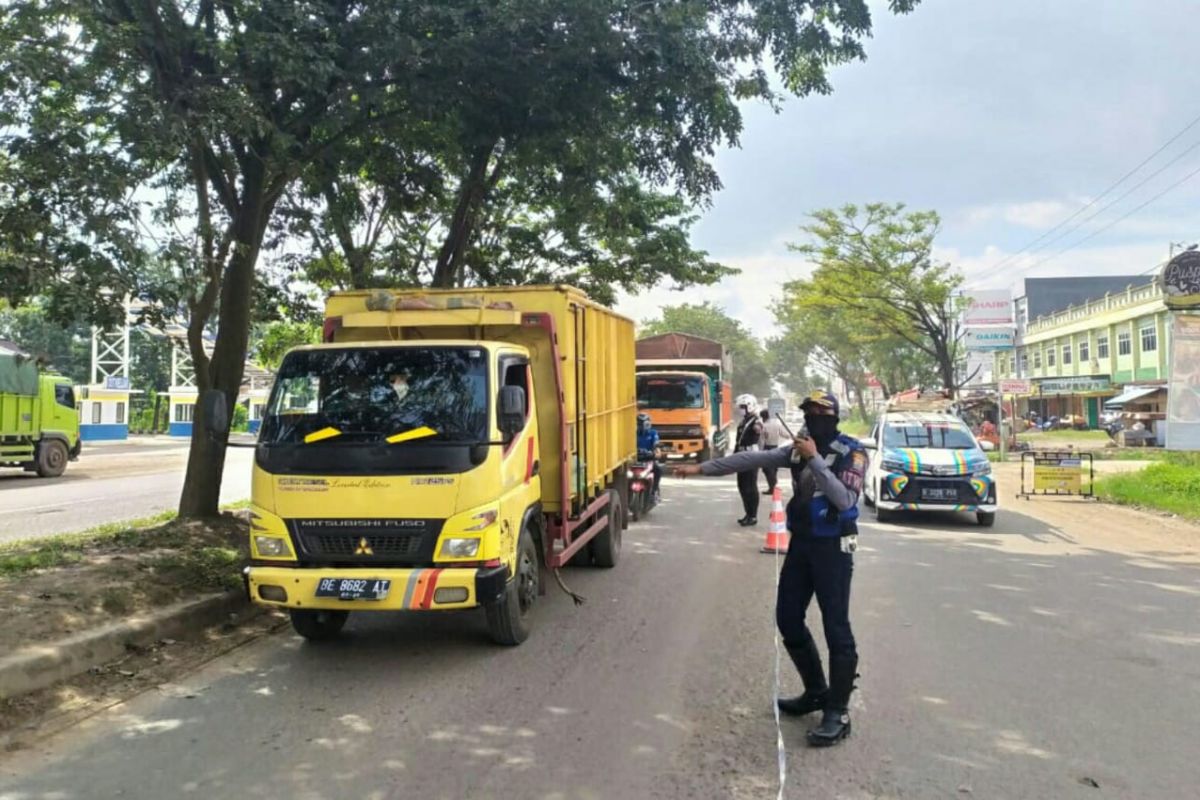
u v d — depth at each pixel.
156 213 7.61
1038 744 4.62
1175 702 5.27
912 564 9.93
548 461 7.51
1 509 15.03
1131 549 11.02
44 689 5.42
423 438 5.98
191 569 7.89
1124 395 41.69
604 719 5.02
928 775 4.23
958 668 5.97
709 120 10.12
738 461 5.05
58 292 6.59
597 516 9.34
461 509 5.84
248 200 9.47
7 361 20.52
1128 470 22.19
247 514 11.20
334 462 5.95
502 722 4.98
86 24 7.40
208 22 8.48
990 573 9.38
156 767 4.36
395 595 5.72
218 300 10.94
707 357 24.66
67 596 6.65
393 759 4.45
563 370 7.56
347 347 6.51
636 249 19.62
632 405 11.71
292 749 4.59
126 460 29.19
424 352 6.43
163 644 6.51
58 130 6.97
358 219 15.11
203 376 9.82
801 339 66.69
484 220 17.34
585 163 11.72
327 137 10.66
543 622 7.32
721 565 9.87
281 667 6.08
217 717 5.07
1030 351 62.59
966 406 47.88
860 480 4.85
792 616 4.93
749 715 5.08
